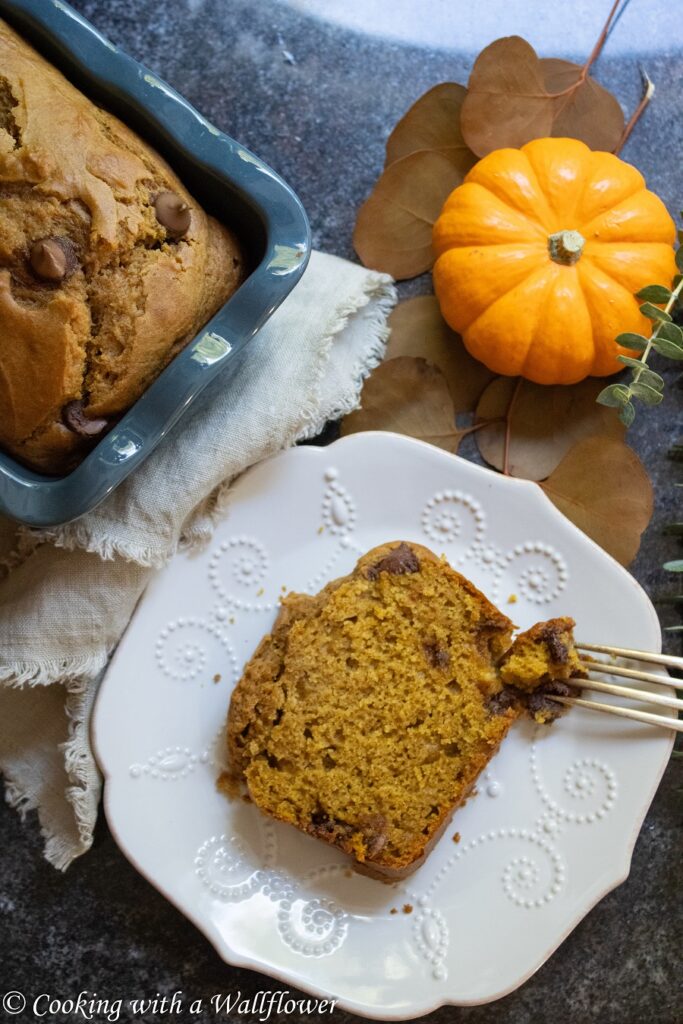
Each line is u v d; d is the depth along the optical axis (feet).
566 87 1.71
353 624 1.64
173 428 1.63
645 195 1.65
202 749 1.69
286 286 1.46
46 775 1.73
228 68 1.74
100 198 1.42
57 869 1.73
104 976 1.75
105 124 1.47
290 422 1.66
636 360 1.59
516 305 1.63
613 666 1.66
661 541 1.79
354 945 1.69
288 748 1.63
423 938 1.69
